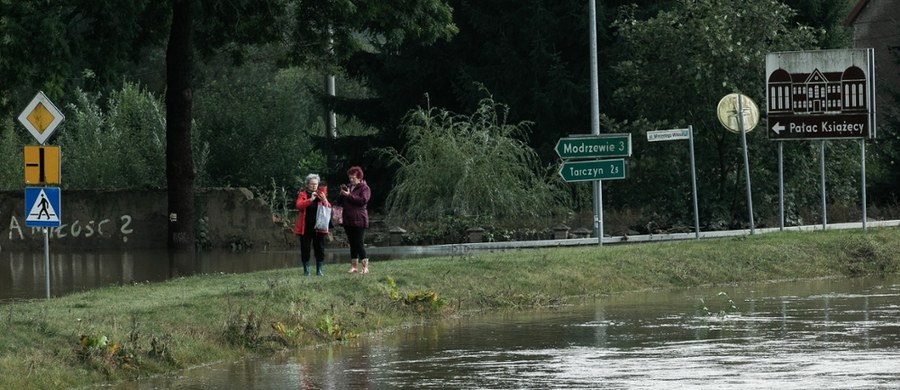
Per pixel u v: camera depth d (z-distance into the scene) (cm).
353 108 6288
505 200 4528
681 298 2727
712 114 4625
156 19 4288
